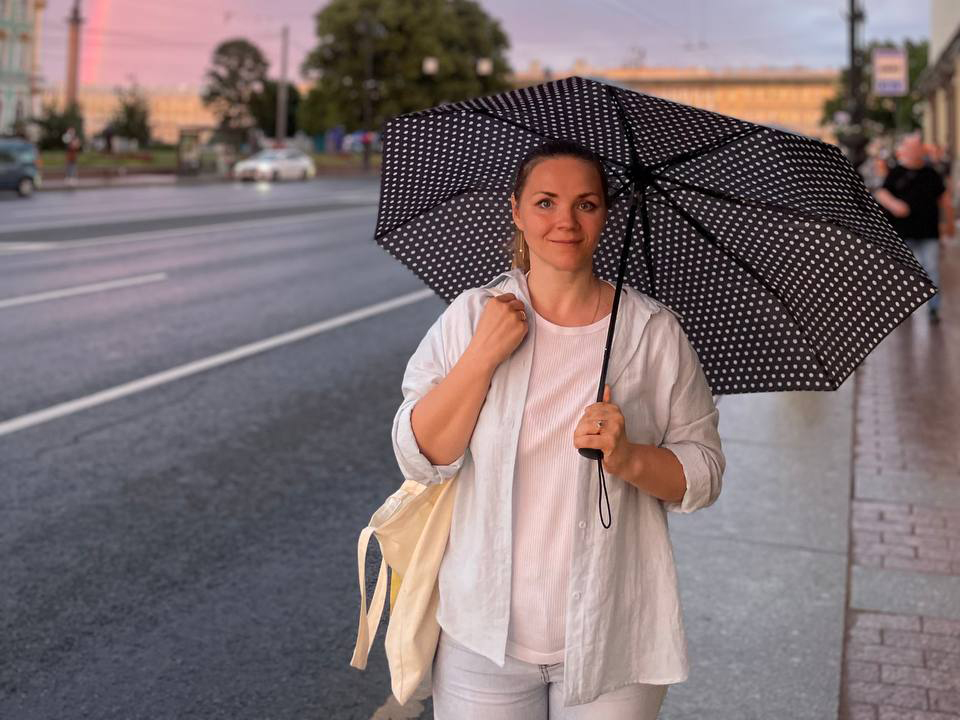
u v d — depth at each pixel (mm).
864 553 4410
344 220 23750
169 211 24984
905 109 71688
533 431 1766
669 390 1818
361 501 5172
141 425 6477
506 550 1771
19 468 5559
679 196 1980
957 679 3324
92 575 4195
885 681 3324
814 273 1912
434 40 64125
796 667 3410
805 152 1753
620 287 1780
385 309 11383
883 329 1886
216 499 5160
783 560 4312
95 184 37281
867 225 1787
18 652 3547
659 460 1749
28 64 72188
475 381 1722
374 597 1929
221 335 9578
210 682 3375
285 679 3406
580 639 1747
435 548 1884
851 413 6734
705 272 2061
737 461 5695
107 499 5117
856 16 24016
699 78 120375
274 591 4078
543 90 1775
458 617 1817
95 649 3580
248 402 7133
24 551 4434
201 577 4203
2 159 28500
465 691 1846
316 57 64750
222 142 49094
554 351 1782
